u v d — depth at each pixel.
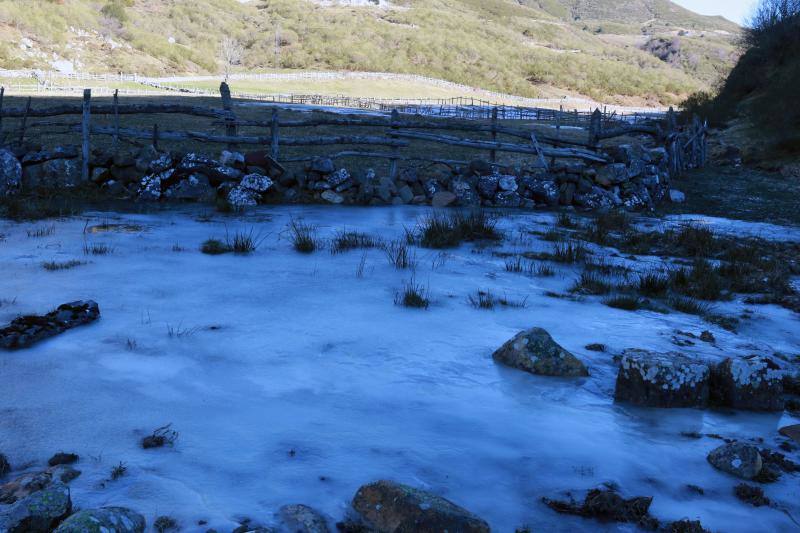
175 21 97.31
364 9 156.12
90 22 77.56
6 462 3.36
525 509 3.27
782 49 34.41
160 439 3.68
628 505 3.27
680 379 4.63
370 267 8.19
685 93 120.62
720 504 3.41
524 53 127.38
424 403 4.42
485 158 19.05
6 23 66.50
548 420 4.29
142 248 8.63
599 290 7.64
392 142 14.84
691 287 8.05
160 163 12.91
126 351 5.06
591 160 15.96
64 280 6.93
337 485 3.37
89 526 2.62
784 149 24.50
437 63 106.62
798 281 8.95
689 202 16.59
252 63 95.19
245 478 3.38
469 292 7.27
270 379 4.68
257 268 7.90
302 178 13.66
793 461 3.94
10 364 4.73
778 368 4.96
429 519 2.91
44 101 29.41
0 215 10.34
